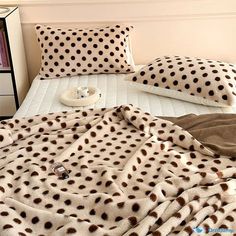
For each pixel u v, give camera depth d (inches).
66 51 95.8
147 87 83.6
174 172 54.4
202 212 45.2
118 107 72.7
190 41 104.7
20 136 65.2
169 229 42.4
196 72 79.0
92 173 55.2
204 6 100.5
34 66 109.3
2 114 103.2
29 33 105.0
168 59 85.7
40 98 84.9
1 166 58.0
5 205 47.8
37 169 55.6
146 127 66.0
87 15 102.7
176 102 80.6
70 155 60.1
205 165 56.6
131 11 101.9
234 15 101.1
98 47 96.0
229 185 49.6
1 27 96.7
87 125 67.2
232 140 61.8
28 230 44.6
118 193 49.6
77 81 94.0
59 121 68.4
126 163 56.9
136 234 41.6
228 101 74.1
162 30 103.7
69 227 43.0
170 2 100.4
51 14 102.7
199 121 68.1
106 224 45.4
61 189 52.4
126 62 97.0
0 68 99.0
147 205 45.3
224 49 105.4
